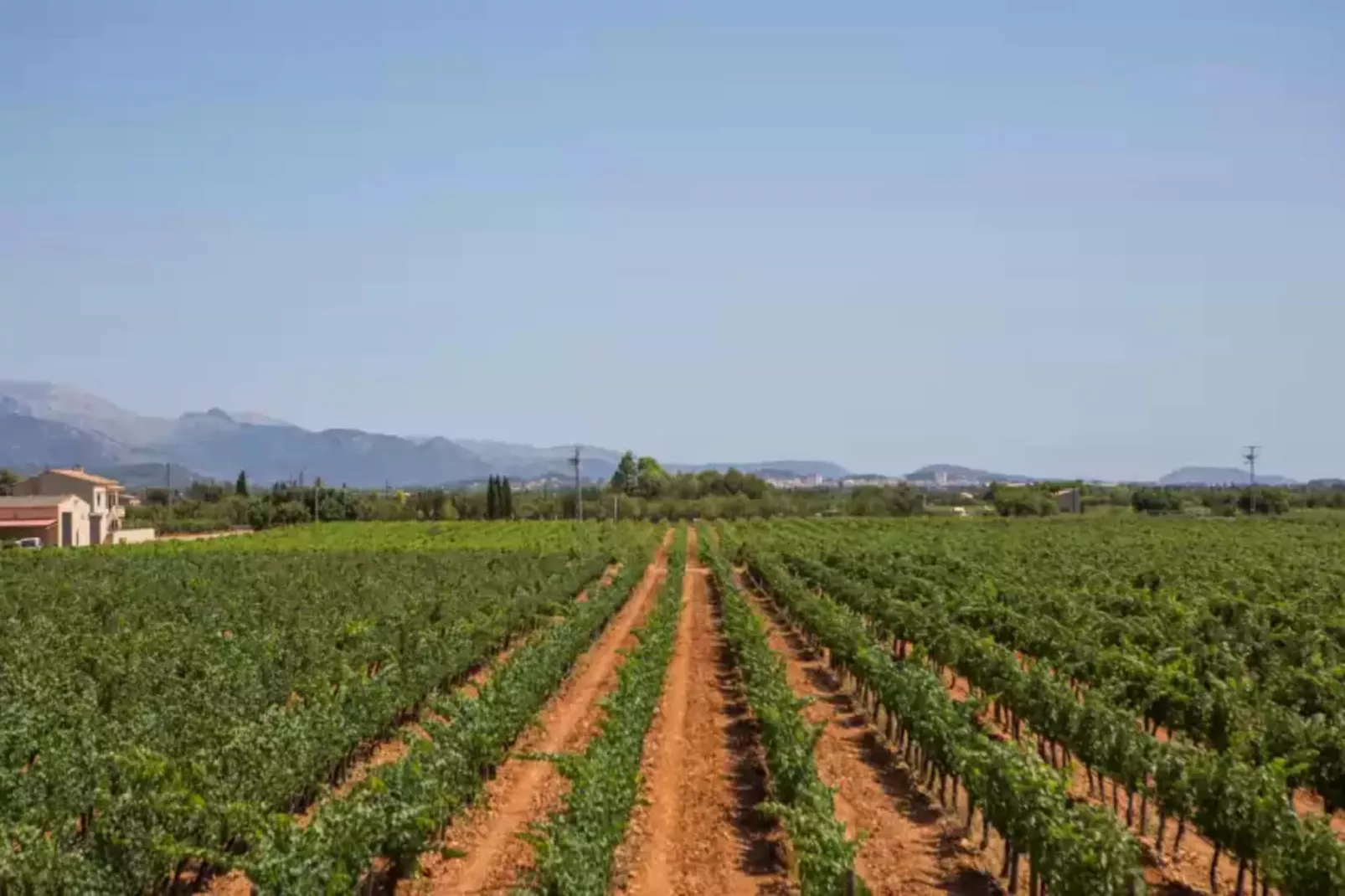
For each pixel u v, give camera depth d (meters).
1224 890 15.84
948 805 19.81
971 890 15.83
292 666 26.08
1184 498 139.88
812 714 27.47
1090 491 155.75
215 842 14.41
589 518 134.62
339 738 18.84
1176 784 15.74
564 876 13.11
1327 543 70.00
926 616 31.56
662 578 66.50
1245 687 22.42
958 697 29.62
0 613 37.81
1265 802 14.02
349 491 144.38
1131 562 54.66
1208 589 41.66
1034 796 14.63
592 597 44.00
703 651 37.47
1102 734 18.30
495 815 19.05
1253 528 89.44
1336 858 12.73
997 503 135.50
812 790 16.70
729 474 169.25
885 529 98.31
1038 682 21.31
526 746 23.83
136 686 23.39
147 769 14.52
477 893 15.55
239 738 16.41
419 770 16.19
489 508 134.12
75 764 15.78
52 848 12.34
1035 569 50.12
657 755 22.95
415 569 56.62
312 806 18.56
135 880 13.14
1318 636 29.17
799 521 118.38
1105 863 12.92
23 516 94.12
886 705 23.14
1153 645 28.98
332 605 40.38
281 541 90.81
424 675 25.31
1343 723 19.20
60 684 22.97
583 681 31.84
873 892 15.73
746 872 16.52
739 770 21.97
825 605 36.78
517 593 43.44
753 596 55.66
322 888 12.63
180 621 37.03
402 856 15.13
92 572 55.19
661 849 17.42
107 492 120.56
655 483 165.62
